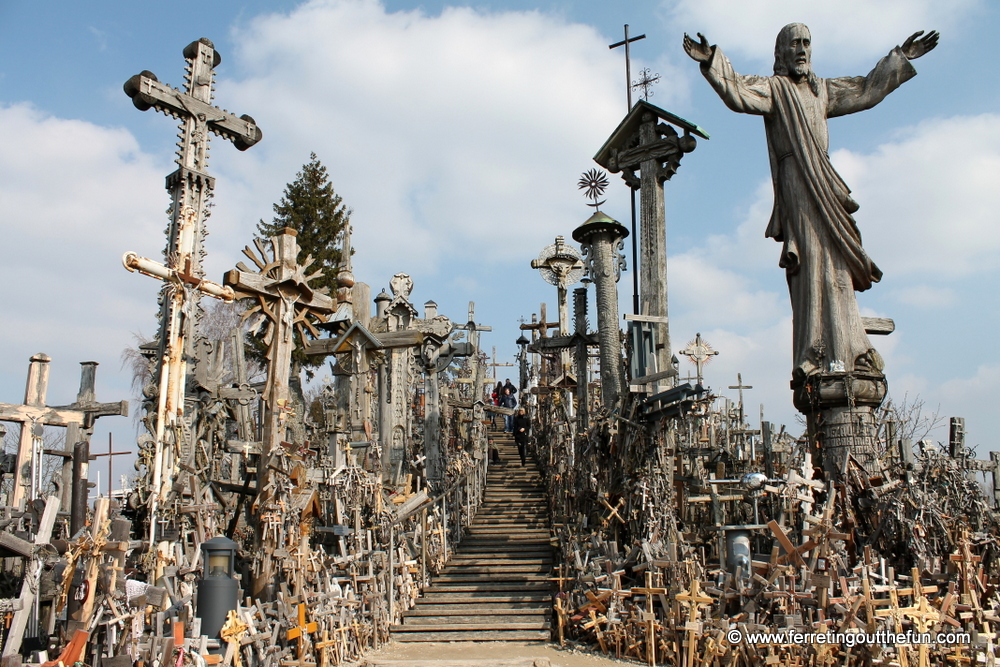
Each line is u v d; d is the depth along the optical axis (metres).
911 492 14.59
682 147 20.77
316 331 15.47
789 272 20.11
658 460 16.69
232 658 9.56
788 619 11.34
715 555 15.87
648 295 20.53
